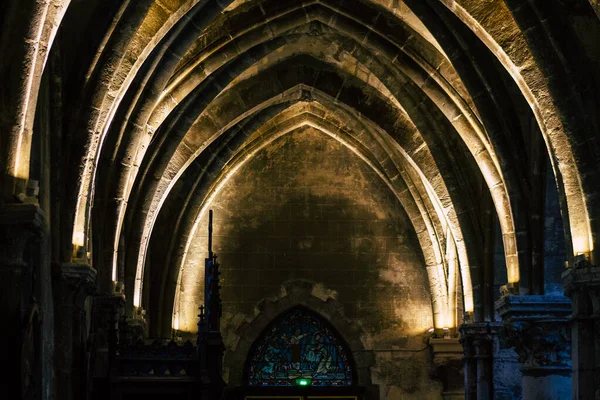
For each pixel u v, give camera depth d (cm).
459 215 2239
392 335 2856
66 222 1602
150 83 1911
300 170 2934
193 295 2852
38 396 1315
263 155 2928
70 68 1634
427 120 2222
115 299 1938
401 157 2670
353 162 2933
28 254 1308
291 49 2358
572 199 1514
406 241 2906
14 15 1202
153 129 2069
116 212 1936
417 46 2070
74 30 1625
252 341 2845
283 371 2847
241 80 2392
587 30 1498
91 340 1784
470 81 1880
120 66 1655
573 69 1504
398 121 2416
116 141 1894
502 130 1889
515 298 1870
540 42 1524
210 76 2216
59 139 1600
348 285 2884
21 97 1203
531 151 1870
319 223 2914
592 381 1433
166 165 2242
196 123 2388
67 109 1627
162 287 2677
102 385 1692
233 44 2116
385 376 2834
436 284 2784
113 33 1642
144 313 2328
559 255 1880
